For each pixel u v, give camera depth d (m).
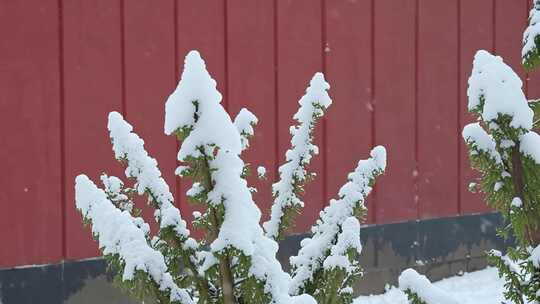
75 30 6.23
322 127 7.84
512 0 9.67
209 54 6.99
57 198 6.15
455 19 9.07
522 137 2.73
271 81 7.41
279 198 2.87
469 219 9.27
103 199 2.30
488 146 2.75
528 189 2.75
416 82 8.69
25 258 5.99
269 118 7.39
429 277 8.86
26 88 5.99
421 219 8.77
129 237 2.24
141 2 6.57
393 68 8.46
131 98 6.53
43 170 6.07
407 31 8.59
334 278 2.53
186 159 2.03
